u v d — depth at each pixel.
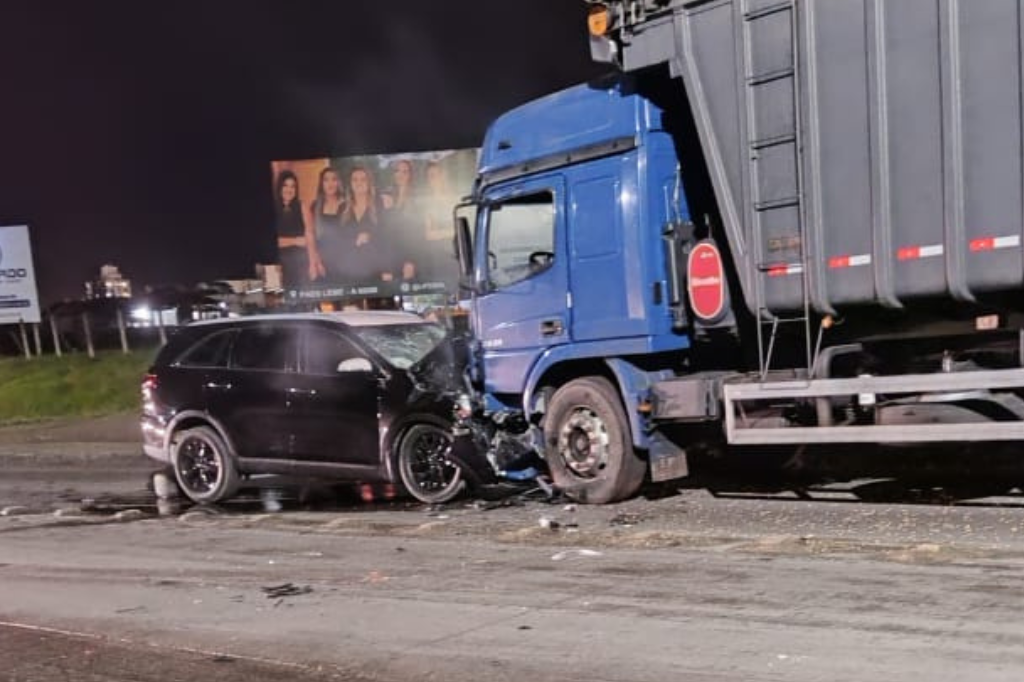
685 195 8.97
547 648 5.20
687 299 8.82
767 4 7.89
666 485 10.19
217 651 5.50
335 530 8.88
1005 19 6.75
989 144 6.85
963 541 6.91
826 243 7.68
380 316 10.98
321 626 5.84
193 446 11.12
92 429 19.08
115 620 6.23
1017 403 7.10
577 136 9.32
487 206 10.09
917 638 4.94
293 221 24.52
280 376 10.66
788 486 9.72
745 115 8.09
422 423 9.95
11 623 6.31
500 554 7.45
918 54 7.14
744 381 8.32
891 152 7.30
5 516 10.84
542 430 9.79
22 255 27.92
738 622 5.39
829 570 6.31
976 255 6.93
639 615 5.65
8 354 29.91
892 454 10.22
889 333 7.93
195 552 8.23
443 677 4.90
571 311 9.39
